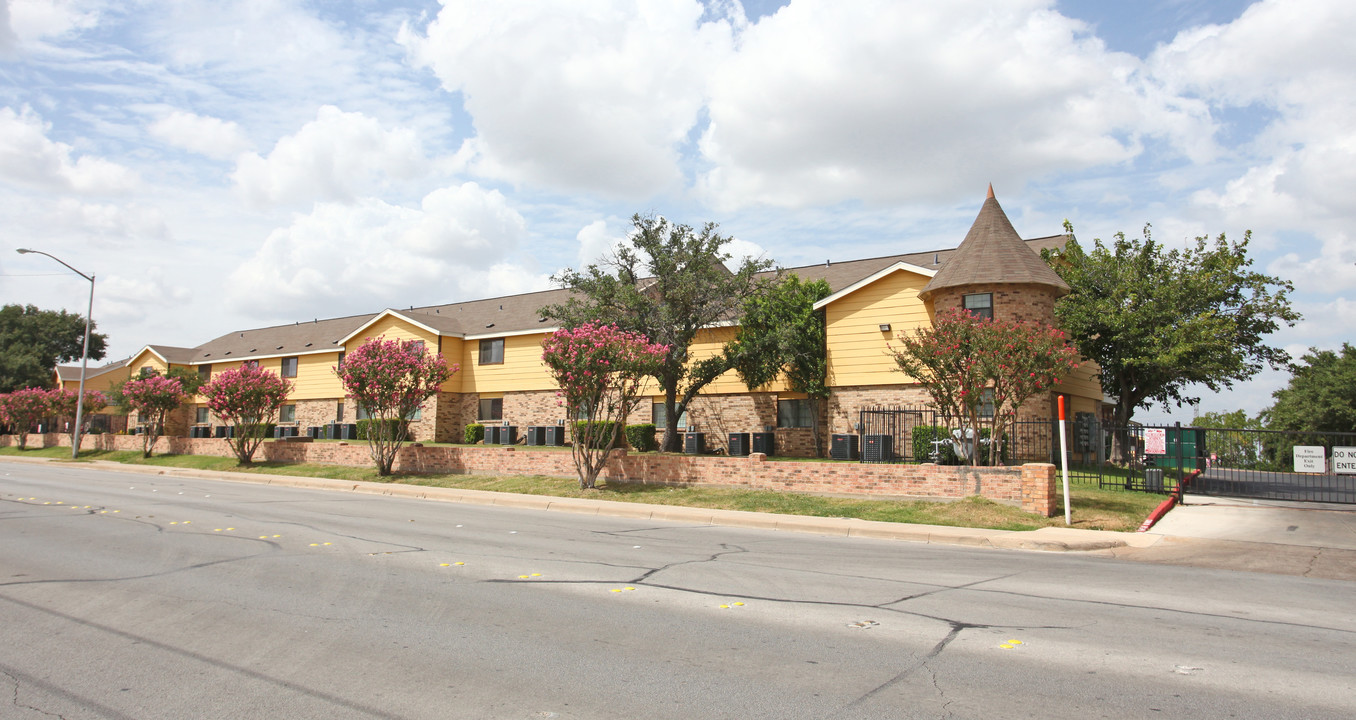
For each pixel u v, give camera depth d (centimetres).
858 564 1080
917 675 583
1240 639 700
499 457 2384
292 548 1148
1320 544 1321
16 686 552
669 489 1964
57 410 4434
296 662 607
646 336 2333
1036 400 2181
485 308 4091
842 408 2534
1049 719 495
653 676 576
